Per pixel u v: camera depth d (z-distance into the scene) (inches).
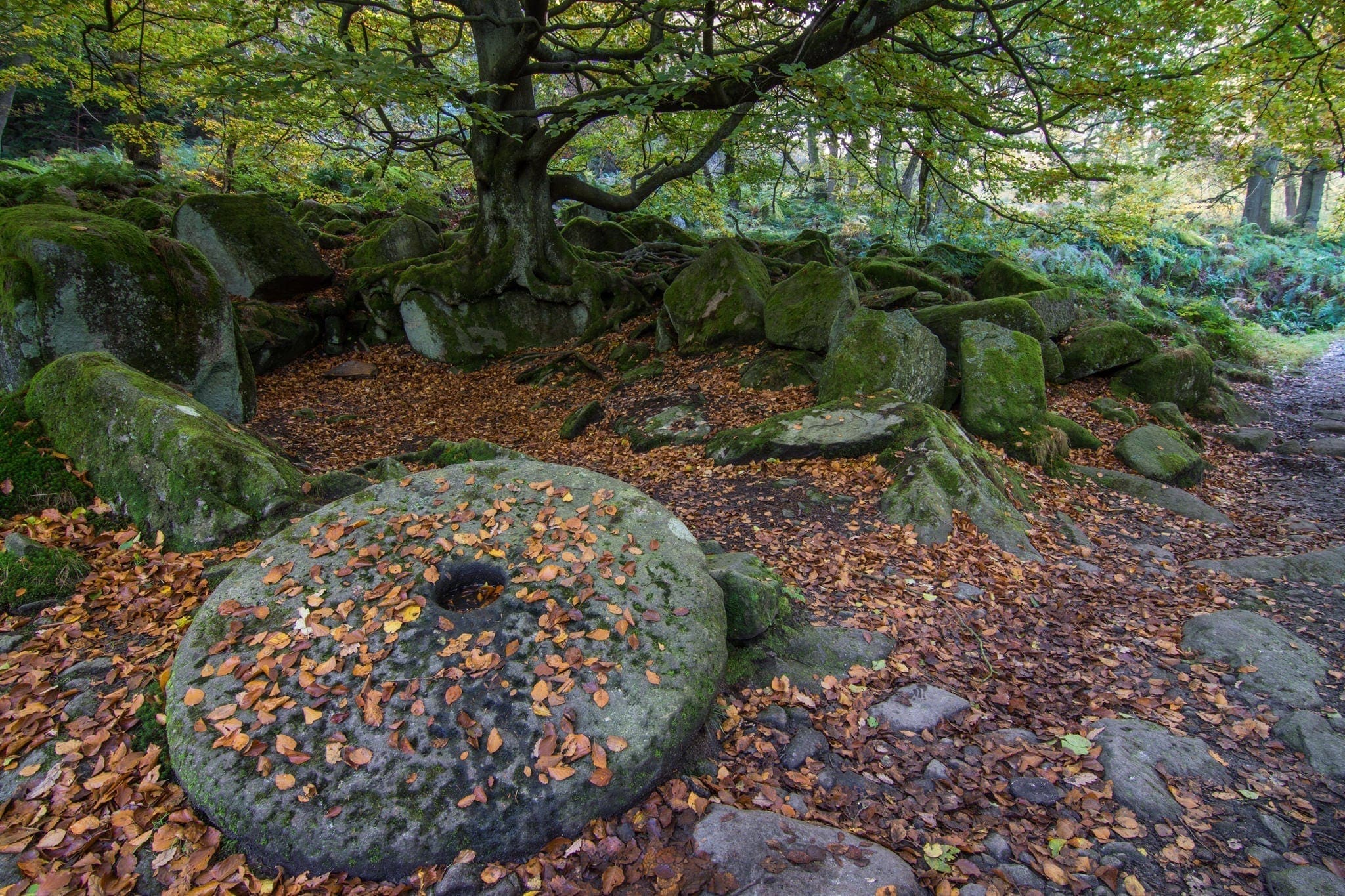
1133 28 320.8
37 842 93.3
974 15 385.7
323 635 116.3
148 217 462.9
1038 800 111.8
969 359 306.2
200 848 93.7
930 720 129.3
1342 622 173.8
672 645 119.1
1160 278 712.4
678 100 335.6
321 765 98.6
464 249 478.3
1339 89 327.3
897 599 172.4
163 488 164.7
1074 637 164.2
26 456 170.4
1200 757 121.7
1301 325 676.7
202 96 271.0
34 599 140.3
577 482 157.9
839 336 314.0
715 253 408.2
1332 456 336.2
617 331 466.9
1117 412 356.8
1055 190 402.0
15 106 751.7
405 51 354.0
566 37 462.9
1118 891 95.4
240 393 290.2
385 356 463.8
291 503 166.4
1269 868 100.3
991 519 213.6
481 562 133.3
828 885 90.9
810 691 137.3
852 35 320.2
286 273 447.5
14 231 234.8
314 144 592.7
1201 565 211.6
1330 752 123.2
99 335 241.8
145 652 125.6
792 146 455.5
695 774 113.2
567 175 509.4
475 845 93.9
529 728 104.2
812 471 243.6
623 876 93.5
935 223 702.5
